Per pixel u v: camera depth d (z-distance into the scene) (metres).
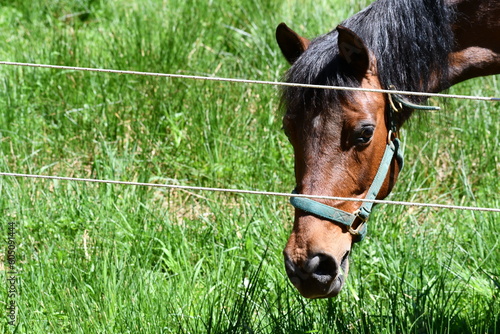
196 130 9.38
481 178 8.96
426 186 8.94
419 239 7.71
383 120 5.49
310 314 6.35
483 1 6.13
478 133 9.36
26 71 10.25
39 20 12.17
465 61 6.27
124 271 7.01
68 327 6.48
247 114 9.64
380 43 5.60
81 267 7.23
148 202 8.29
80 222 7.91
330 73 5.32
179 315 6.45
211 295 6.79
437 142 9.20
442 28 5.84
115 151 8.92
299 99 5.34
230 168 8.70
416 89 5.73
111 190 8.25
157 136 9.36
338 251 5.30
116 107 9.66
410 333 6.04
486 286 7.02
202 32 11.23
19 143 9.10
